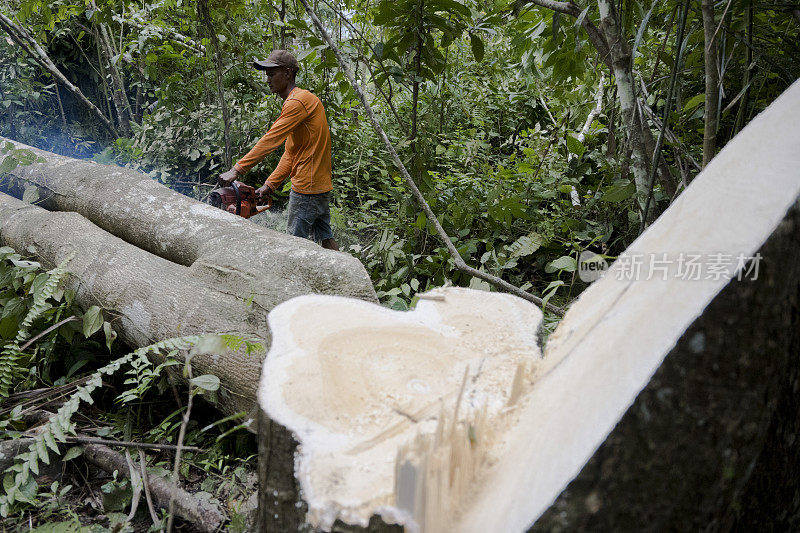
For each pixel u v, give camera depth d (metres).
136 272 2.80
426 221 3.87
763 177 1.33
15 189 4.13
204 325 2.46
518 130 6.51
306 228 4.11
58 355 2.93
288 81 4.04
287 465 1.28
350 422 1.22
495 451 1.15
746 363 1.12
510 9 3.88
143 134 6.14
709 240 1.23
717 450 1.10
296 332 1.52
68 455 2.28
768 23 3.30
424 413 1.23
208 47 5.42
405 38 3.80
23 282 3.10
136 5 6.47
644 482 1.03
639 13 3.24
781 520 1.35
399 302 3.02
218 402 2.36
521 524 0.93
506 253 3.95
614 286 1.35
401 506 0.95
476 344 1.49
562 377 1.22
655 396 1.05
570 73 3.95
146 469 2.25
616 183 3.27
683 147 3.34
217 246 2.79
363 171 5.21
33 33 6.38
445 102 5.96
